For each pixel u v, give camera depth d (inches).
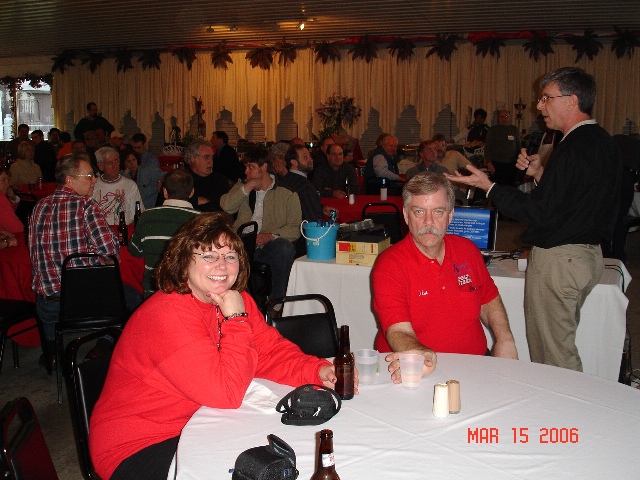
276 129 471.5
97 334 80.8
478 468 53.4
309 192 181.9
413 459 54.9
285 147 207.2
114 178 192.9
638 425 61.7
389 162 301.3
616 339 116.2
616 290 114.8
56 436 119.6
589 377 74.4
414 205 87.0
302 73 455.8
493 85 416.8
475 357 81.4
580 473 52.7
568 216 101.5
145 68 490.6
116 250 141.6
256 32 425.1
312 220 181.2
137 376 66.6
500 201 102.8
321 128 458.0
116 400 67.4
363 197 245.9
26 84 535.2
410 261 89.0
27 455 57.8
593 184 100.4
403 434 59.6
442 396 63.2
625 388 70.9
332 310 102.9
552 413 64.3
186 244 67.1
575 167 99.7
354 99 446.9
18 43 472.4
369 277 131.3
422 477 51.9
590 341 118.1
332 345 101.7
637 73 386.9
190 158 201.8
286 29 413.1
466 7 341.4
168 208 129.1
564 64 402.6
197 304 68.4
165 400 66.9
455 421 62.4
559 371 76.4
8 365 157.1
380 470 53.1
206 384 63.7
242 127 477.1
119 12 364.8
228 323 67.4
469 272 90.6
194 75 481.4
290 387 73.9
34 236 137.6
